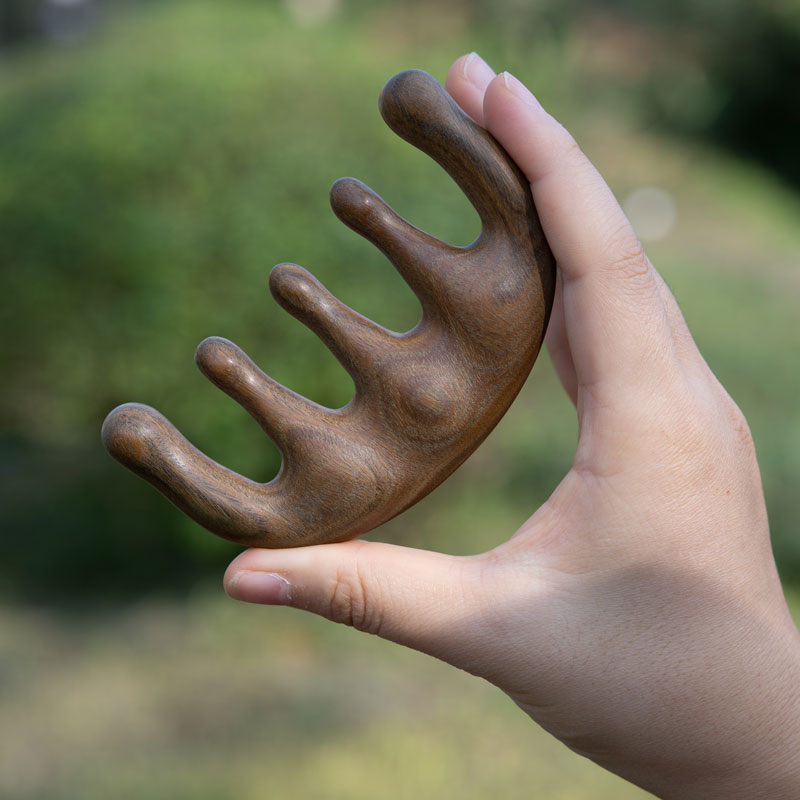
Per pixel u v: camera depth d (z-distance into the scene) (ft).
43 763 2.60
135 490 3.99
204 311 3.18
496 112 1.21
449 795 2.49
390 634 1.25
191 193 3.28
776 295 6.72
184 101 3.36
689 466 1.23
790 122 11.15
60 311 3.33
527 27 7.39
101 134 3.38
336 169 3.28
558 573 1.24
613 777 2.56
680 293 6.31
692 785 1.25
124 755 2.64
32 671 3.05
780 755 1.22
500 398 1.21
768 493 3.90
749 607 1.23
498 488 4.09
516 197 1.21
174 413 3.23
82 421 3.55
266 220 3.20
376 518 1.22
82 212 3.31
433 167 3.43
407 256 1.21
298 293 1.20
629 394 1.22
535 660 1.23
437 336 1.22
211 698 2.92
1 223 3.38
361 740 2.71
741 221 8.75
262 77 3.43
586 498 1.24
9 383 3.57
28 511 4.15
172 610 3.46
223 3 4.90
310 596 1.24
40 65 4.61
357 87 3.48
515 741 2.70
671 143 10.71
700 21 11.58
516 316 1.21
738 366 5.18
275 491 1.22
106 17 10.44
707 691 1.22
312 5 8.58
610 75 11.18
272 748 2.67
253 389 1.20
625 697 1.23
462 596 1.24
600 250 1.21
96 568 3.77
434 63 4.04
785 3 10.77
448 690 2.96
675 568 1.22
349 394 3.17
